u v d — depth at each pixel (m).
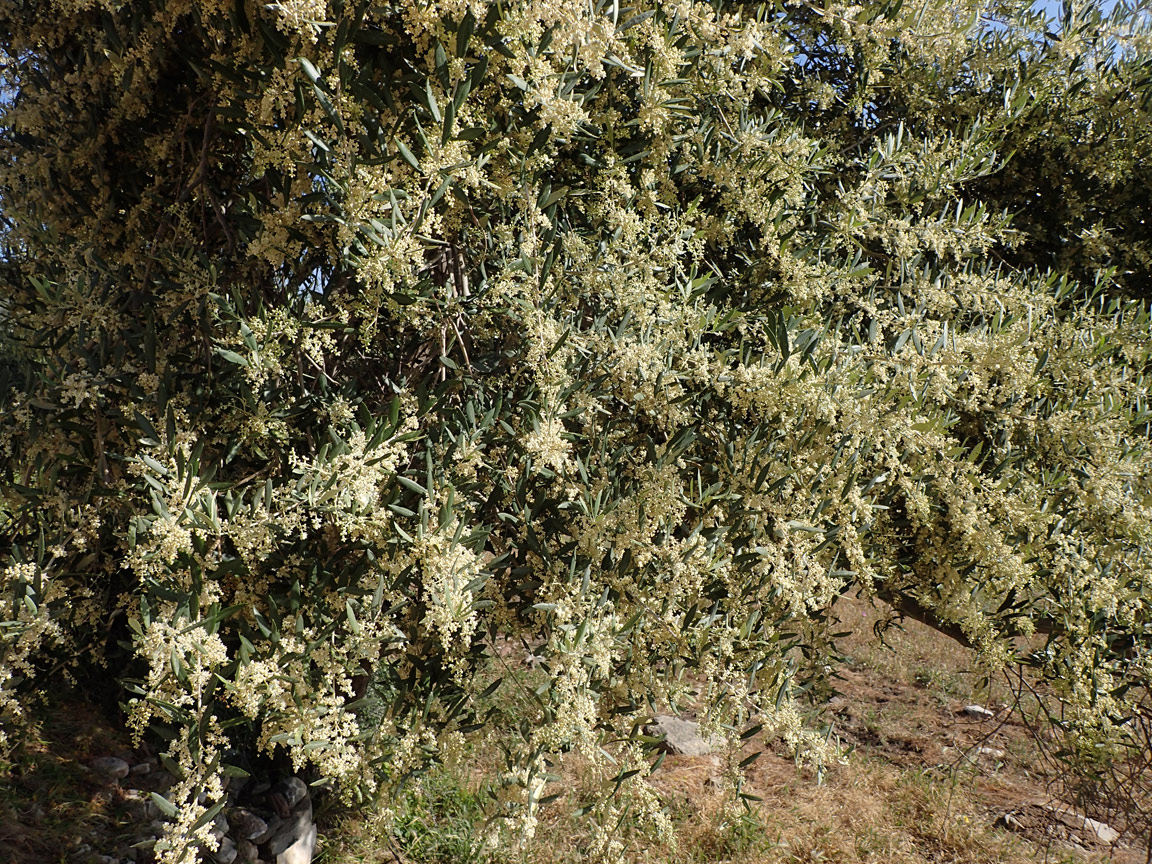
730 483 1.97
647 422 2.04
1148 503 2.15
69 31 1.99
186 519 1.51
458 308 1.84
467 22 1.43
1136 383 2.45
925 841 4.05
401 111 1.56
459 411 1.86
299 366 1.84
